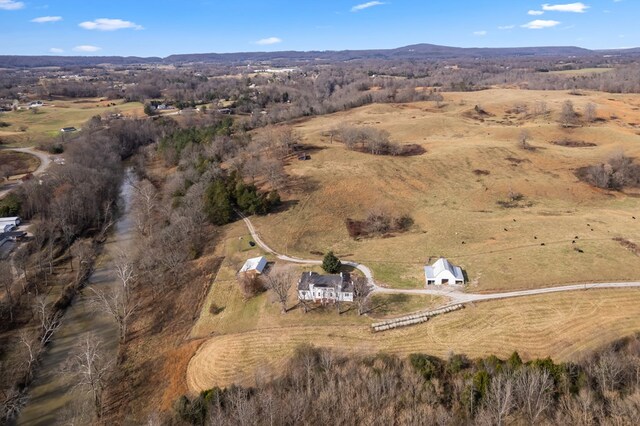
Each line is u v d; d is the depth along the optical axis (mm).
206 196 97188
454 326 57844
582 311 58500
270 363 55031
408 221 92188
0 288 73438
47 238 90875
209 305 68938
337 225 91500
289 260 78500
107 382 56281
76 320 69750
